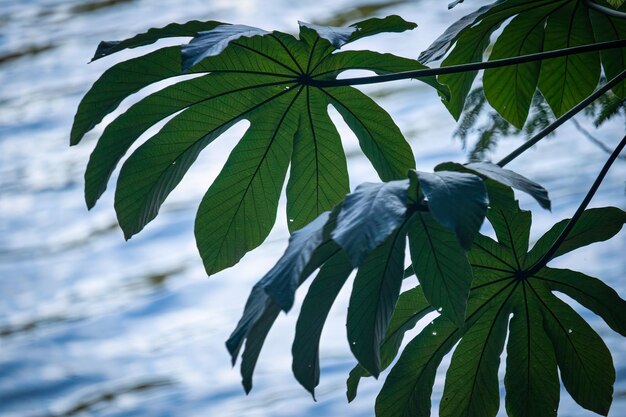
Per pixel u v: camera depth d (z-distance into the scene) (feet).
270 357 19.83
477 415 9.45
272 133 9.35
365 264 8.65
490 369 9.41
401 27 9.05
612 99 11.41
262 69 9.18
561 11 9.78
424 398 9.39
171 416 18.20
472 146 11.82
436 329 9.32
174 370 19.89
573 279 9.29
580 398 9.40
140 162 9.21
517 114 10.07
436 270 8.79
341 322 20.54
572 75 10.03
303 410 17.72
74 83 35.91
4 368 20.30
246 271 23.72
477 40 9.82
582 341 9.35
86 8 43.78
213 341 20.70
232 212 9.43
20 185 29.30
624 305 9.27
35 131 32.73
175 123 9.21
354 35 9.05
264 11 40.22
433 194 8.17
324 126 9.37
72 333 21.61
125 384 19.51
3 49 39.63
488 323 9.36
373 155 9.43
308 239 8.27
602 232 9.30
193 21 8.92
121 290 23.39
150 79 9.09
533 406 9.45
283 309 8.13
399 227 8.62
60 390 19.49
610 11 9.46
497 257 9.29
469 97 11.96
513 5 9.64
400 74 9.01
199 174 29.25
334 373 18.92
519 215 9.23
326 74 9.25
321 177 9.45
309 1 40.98
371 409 17.49
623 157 11.80
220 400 18.58
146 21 40.83
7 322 22.33
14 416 18.54
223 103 9.24
